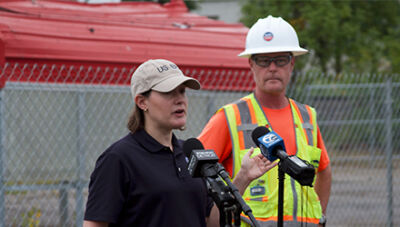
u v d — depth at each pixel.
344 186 12.33
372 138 10.17
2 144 7.48
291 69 5.12
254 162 3.76
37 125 8.78
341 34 26.16
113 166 3.44
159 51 9.44
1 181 7.39
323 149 5.20
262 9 24.83
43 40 8.44
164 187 3.46
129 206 3.46
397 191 12.60
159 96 3.54
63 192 8.87
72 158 8.84
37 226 9.29
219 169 3.22
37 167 9.03
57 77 8.05
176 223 3.45
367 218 11.49
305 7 25.55
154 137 3.61
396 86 10.00
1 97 7.59
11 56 8.09
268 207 4.64
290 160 3.41
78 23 9.01
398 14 29.00
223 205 3.10
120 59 9.03
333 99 10.76
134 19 9.99
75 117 8.65
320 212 4.89
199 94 9.28
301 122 5.00
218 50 9.93
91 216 3.38
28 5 9.13
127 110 9.20
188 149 3.52
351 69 27.61
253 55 4.96
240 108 4.87
